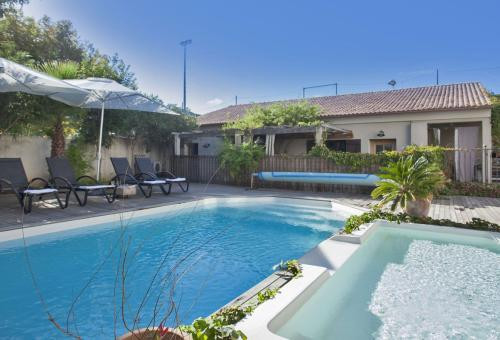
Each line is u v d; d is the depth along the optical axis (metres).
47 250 5.05
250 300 2.75
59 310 3.15
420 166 6.20
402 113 13.73
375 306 3.25
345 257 4.05
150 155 15.07
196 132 14.48
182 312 3.20
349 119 14.97
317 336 2.71
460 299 3.38
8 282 3.81
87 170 11.91
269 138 13.08
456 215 6.94
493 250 4.91
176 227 6.81
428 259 4.55
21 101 8.75
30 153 10.62
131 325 2.87
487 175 10.80
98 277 4.00
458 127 14.47
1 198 8.50
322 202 9.20
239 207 9.23
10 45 10.14
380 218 6.25
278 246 5.57
